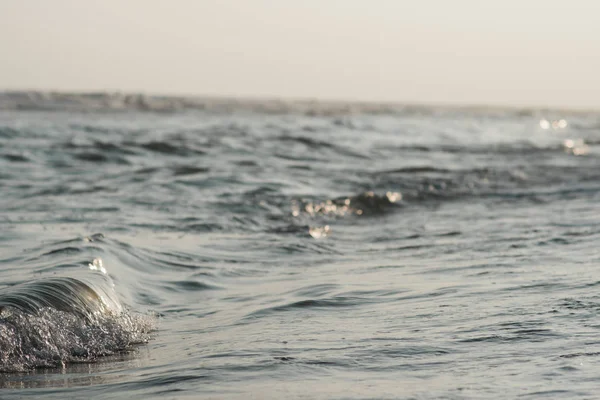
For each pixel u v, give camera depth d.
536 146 59.97
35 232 19.72
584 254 17.25
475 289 13.55
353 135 71.38
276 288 14.81
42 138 52.34
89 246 16.92
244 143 51.78
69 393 8.44
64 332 10.61
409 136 74.88
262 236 21.33
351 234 22.44
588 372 8.32
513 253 17.89
